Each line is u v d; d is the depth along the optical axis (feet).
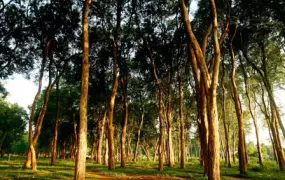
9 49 83.92
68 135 201.46
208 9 75.61
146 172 71.72
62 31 84.53
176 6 90.99
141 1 91.45
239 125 77.20
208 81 40.98
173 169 85.46
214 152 37.73
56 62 93.35
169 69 104.63
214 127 38.58
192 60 52.70
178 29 91.09
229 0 71.31
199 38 83.61
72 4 82.53
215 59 41.01
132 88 137.08
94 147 207.00
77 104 153.58
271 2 74.23
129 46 101.40
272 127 100.94
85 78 45.24
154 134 193.88
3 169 66.80
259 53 100.63
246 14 79.41
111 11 92.53
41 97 163.22
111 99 84.84
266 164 120.78
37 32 79.41
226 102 144.15
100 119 157.58
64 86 152.66
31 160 69.10
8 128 204.23
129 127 183.52
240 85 125.70
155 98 139.85
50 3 79.46
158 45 95.76
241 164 74.13
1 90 114.11
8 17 79.20
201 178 56.29
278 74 113.60
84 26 47.60
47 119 161.89
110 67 107.14
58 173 60.54
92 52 102.73
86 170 78.48
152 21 94.43
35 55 89.10
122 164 92.12
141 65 103.91
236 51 96.02
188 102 138.31
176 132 173.27
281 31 86.89
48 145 228.84
